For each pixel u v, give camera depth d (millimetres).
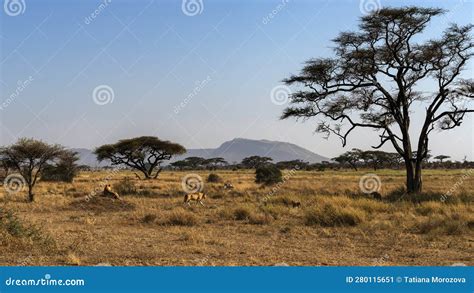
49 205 26016
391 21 30672
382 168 112250
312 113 32281
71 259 10906
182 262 10992
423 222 16516
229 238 14953
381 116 32188
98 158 70062
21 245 12109
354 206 22203
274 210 21328
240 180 57969
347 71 31500
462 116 30516
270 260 11406
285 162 120812
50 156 31062
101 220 19578
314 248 13094
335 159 106312
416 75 31828
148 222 18719
